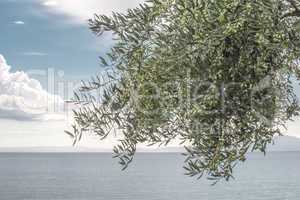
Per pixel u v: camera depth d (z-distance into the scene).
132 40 4.03
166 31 3.95
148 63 3.96
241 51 3.86
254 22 3.69
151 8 3.98
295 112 4.21
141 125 4.12
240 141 4.13
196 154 4.14
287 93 4.19
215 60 3.86
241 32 3.79
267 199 159.88
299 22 3.61
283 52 3.86
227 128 4.10
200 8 3.79
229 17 3.68
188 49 3.74
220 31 3.66
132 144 4.20
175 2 3.93
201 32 3.72
